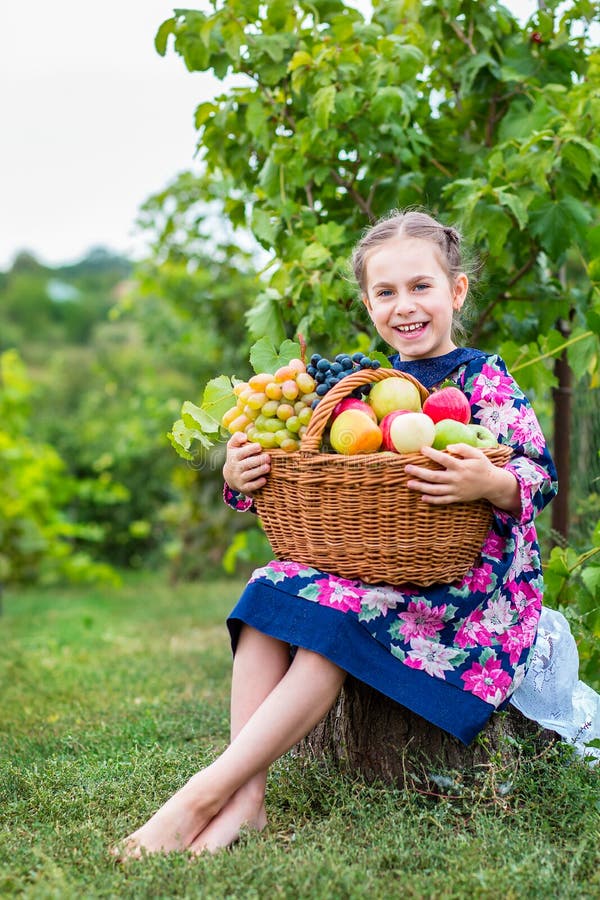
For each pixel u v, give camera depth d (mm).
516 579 2303
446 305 2404
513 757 2242
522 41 3615
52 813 2119
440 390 2154
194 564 9109
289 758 2436
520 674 2225
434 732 2232
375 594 2104
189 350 8453
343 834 1964
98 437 10766
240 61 3482
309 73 3344
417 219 2449
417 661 2125
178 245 7008
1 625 6352
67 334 26188
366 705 2293
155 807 2139
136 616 6566
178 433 2344
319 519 2057
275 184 3570
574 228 3193
